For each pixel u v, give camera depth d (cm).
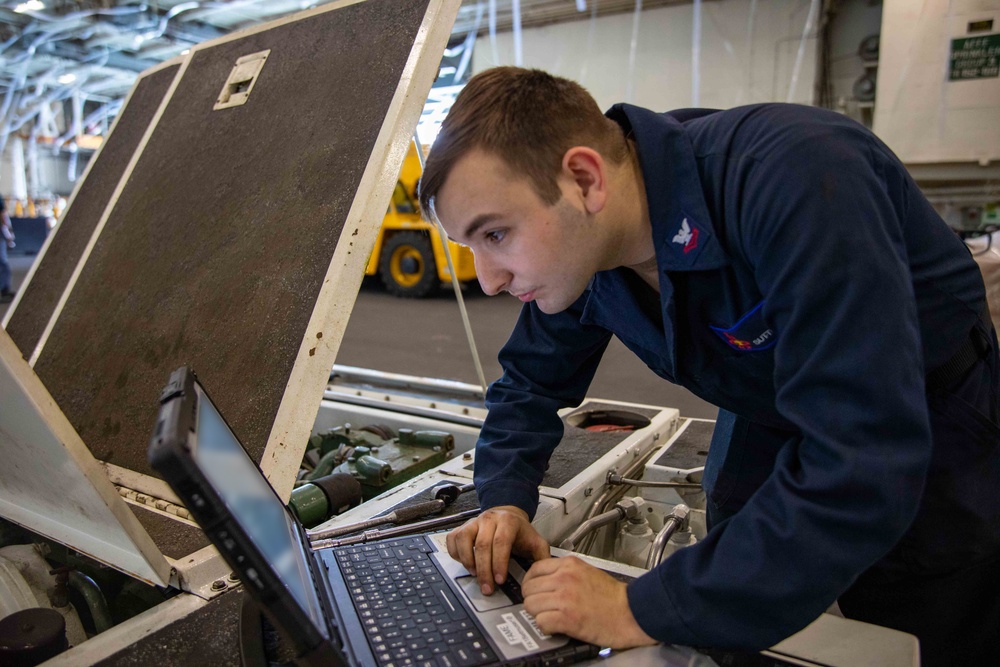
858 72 472
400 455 138
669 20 525
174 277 107
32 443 66
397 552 80
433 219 68
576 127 62
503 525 76
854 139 57
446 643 61
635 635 60
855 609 90
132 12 591
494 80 63
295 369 84
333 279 87
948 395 74
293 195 98
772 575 55
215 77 129
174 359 98
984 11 373
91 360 110
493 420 96
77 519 74
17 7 575
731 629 57
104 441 99
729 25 505
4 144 870
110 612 83
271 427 82
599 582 64
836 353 53
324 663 45
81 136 860
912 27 391
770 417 83
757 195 57
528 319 97
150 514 84
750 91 507
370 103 97
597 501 113
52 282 130
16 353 60
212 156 116
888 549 54
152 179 126
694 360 78
